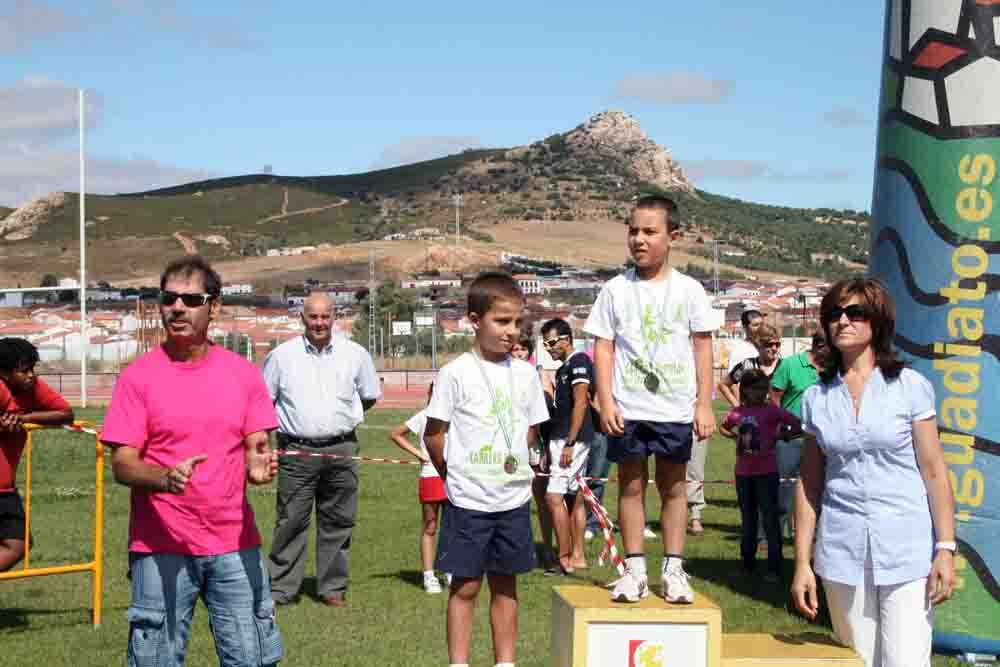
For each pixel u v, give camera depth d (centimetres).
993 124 767
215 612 516
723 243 18812
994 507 755
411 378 4588
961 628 761
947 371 771
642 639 530
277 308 8250
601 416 591
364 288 9138
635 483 588
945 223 776
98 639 800
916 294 786
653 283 595
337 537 920
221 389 511
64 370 5006
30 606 905
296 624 848
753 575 1026
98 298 9462
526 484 596
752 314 1192
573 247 18338
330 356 913
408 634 820
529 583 987
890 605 515
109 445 503
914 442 518
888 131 816
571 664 535
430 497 951
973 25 770
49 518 1346
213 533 509
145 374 507
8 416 777
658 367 585
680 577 563
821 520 535
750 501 1028
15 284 14575
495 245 17675
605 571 1042
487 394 588
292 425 906
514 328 591
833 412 524
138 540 509
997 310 761
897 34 811
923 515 516
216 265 14300
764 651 538
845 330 517
